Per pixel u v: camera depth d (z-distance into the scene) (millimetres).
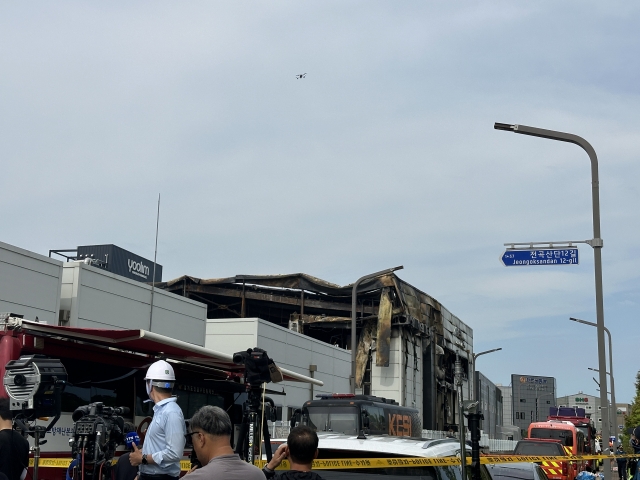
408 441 6590
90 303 23625
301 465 4660
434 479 6102
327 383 42375
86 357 10852
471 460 7367
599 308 16750
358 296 50500
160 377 6668
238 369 13875
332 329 51406
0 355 9438
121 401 11586
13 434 6438
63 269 23266
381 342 48969
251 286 49250
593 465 40562
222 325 34969
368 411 21047
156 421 6527
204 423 4535
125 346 10938
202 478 4324
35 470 6727
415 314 53000
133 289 26094
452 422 61875
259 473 4488
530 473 11359
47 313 21500
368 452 6234
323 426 20578
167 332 28172
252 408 6012
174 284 48531
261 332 34750
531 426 36938
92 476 7008
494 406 97500
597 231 16859
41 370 6621
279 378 6465
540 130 16688
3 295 19828
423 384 56844
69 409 10531
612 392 42844
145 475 6480
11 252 20250
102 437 6977
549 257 17156
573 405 169125
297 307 50562
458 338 66438
